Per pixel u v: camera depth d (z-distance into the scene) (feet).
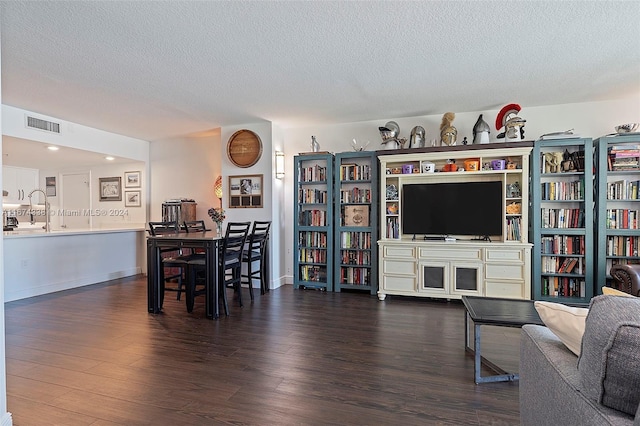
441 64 9.29
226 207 15.90
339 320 10.83
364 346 8.69
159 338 9.26
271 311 11.84
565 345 3.78
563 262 12.34
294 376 7.09
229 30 7.47
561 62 9.20
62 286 15.25
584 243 11.93
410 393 6.42
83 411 5.82
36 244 14.28
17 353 8.23
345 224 14.99
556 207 12.84
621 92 11.61
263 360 7.86
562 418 3.16
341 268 14.92
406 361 7.80
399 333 9.64
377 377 7.04
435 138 14.24
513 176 12.96
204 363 7.70
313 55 8.70
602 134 12.57
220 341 9.04
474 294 12.53
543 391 3.67
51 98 11.82
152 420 5.57
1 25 7.15
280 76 10.05
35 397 6.25
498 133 13.60
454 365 7.59
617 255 11.76
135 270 19.13
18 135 12.92
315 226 15.21
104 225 20.53
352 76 10.09
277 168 15.64
